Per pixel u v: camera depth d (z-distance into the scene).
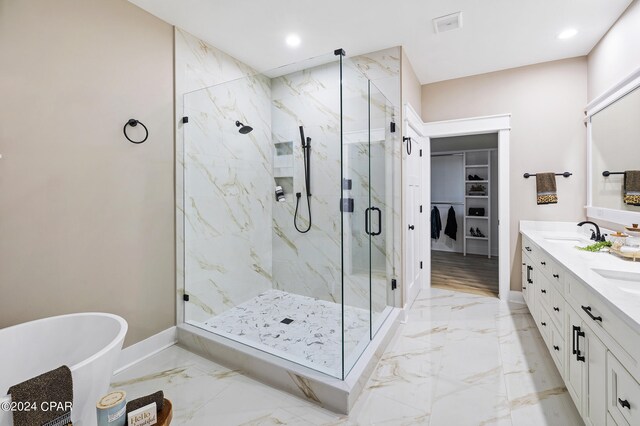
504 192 3.29
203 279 2.65
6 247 1.57
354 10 2.23
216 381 1.93
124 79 2.07
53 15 1.72
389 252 2.85
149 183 2.25
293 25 2.43
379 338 2.25
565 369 1.71
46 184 1.71
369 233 2.38
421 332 2.60
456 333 2.58
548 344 2.08
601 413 1.25
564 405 1.69
